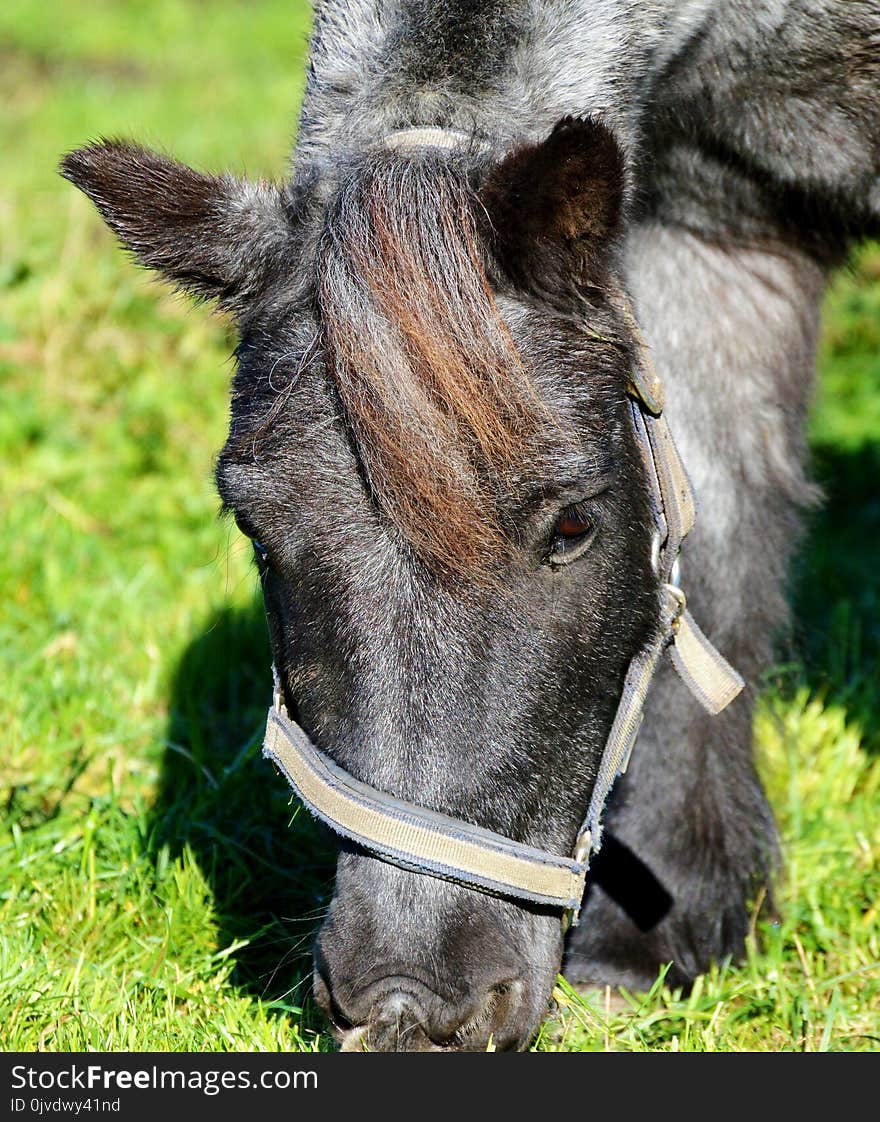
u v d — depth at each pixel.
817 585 6.91
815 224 4.96
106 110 13.98
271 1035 4.11
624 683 3.80
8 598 6.50
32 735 5.43
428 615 3.21
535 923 3.53
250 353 3.54
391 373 3.11
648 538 3.80
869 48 4.55
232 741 5.68
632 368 3.66
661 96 4.59
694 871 4.83
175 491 7.38
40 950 4.48
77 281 8.72
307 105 4.06
